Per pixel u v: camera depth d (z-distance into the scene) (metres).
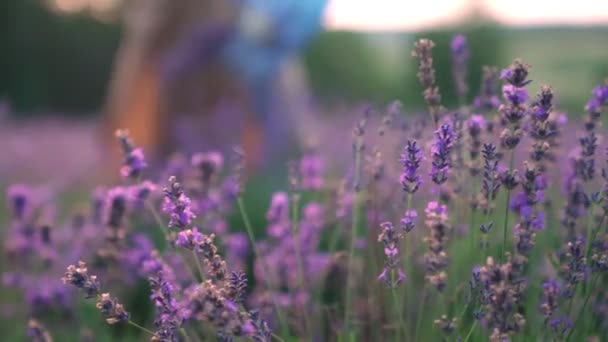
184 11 7.80
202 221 2.52
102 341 3.01
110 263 2.62
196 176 2.55
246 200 4.58
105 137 8.08
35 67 24.91
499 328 1.53
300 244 2.65
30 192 3.18
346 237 2.75
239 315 1.53
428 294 2.17
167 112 7.77
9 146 10.02
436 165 1.67
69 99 25.58
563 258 1.86
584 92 10.35
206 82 7.77
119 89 8.09
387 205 2.49
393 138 2.76
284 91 8.01
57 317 3.00
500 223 2.51
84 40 25.48
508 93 1.62
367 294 2.29
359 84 19.91
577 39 19.80
